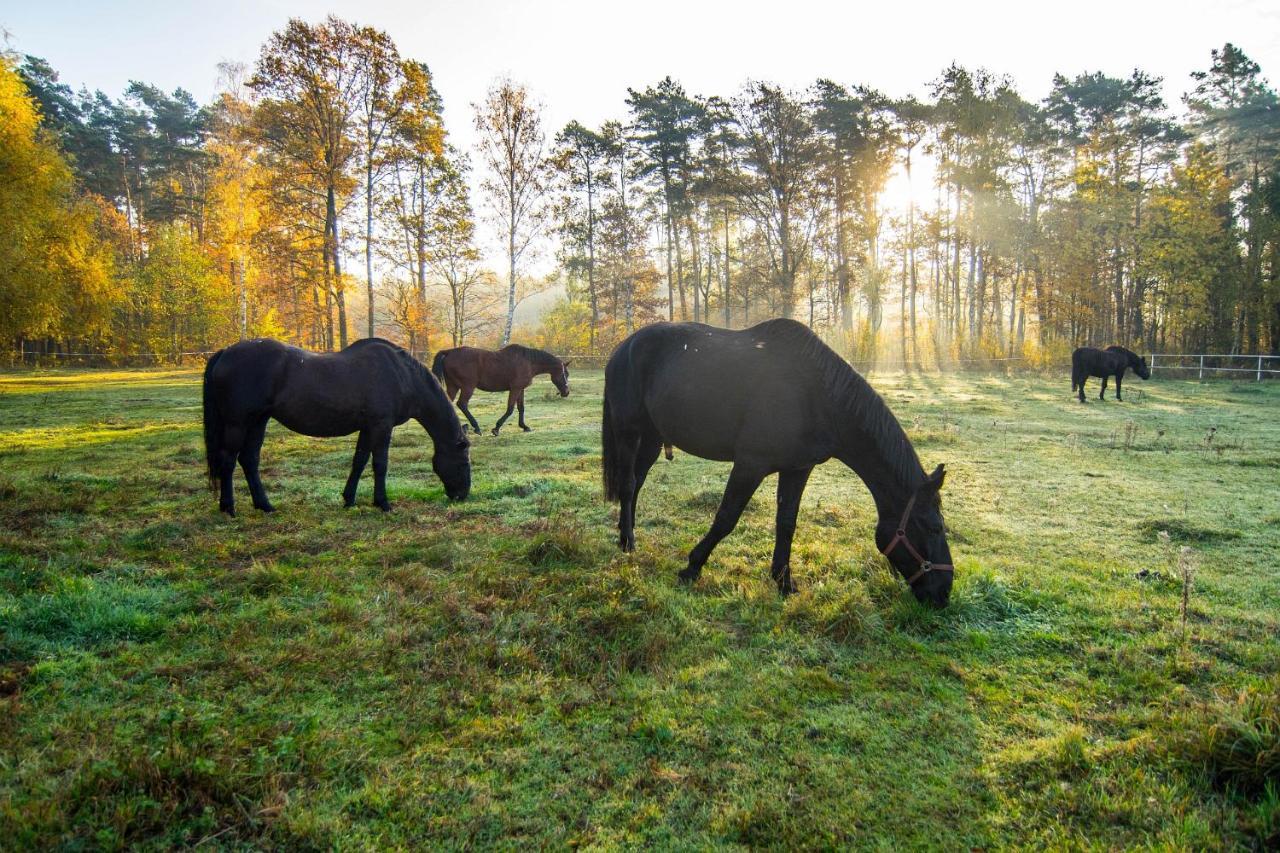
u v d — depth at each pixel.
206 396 5.85
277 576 4.21
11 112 19.12
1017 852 2.08
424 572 4.47
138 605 3.68
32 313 20.14
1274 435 11.16
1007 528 5.91
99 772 2.17
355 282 24.89
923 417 13.68
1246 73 32.66
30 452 9.38
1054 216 31.50
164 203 38.97
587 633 3.53
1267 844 2.07
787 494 4.44
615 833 2.14
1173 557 5.07
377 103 22.91
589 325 40.75
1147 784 2.36
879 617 3.75
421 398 6.61
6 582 3.95
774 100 28.69
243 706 2.78
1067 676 3.21
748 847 2.09
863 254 34.41
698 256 40.91
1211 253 27.58
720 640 3.54
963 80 30.94
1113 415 14.24
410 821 2.16
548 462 9.16
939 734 2.72
